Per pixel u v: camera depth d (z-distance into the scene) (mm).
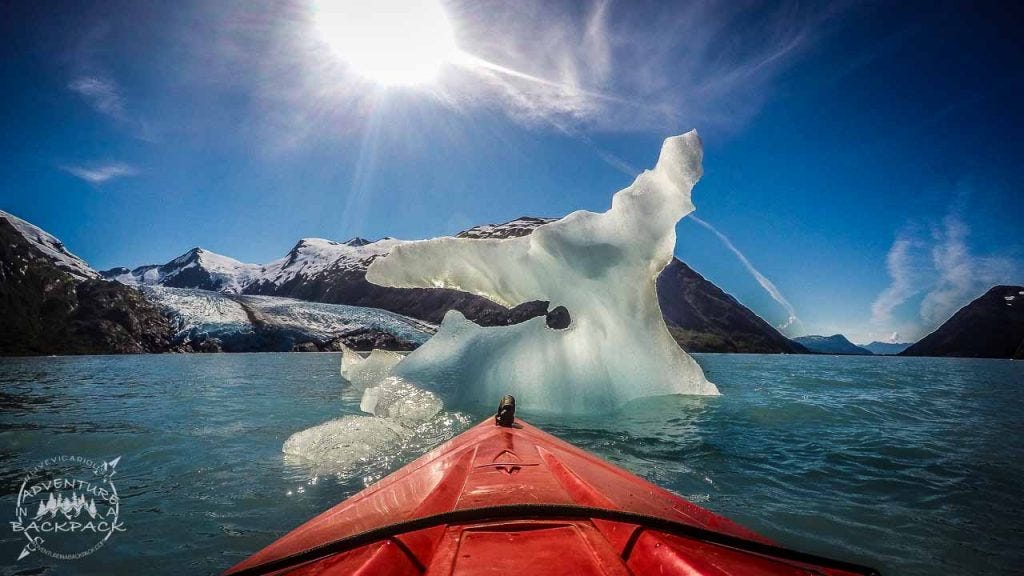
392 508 2111
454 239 8508
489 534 1474
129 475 4035
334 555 1493
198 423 6387
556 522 1556
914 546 2816
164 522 3074
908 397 10344
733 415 6914
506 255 8383
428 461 2959
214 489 3672
